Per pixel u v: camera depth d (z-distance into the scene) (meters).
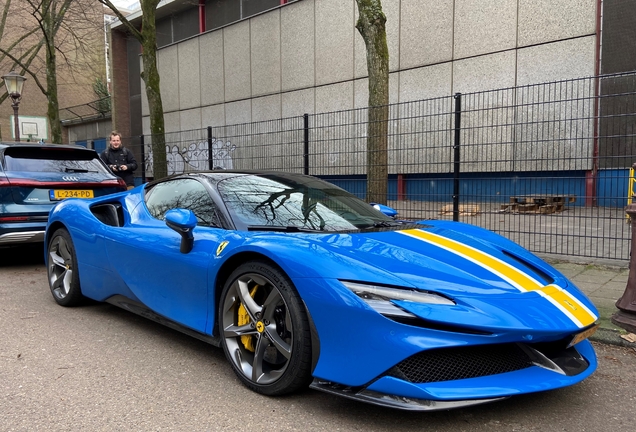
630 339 3.35
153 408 2.44
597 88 9.33
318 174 9.55
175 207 3.44
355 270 2.27
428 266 2.40
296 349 2.34
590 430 2.24
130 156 8.95
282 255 2.42
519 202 8.43
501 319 2.09
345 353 2.17
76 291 4.20
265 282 2.52
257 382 2.55
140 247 3.35
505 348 2.25
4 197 5.51
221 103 17.47
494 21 11.03
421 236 2.91
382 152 6.79
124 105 22.77
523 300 2.28
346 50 13.64
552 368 2.29
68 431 2.22
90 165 6.43
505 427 2.25
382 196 6.83
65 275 4.32
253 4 16.31
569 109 9.49
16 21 29.67
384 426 2.25
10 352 3.26
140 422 2.30
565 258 5.92
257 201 3.19
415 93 12.41
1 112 34.28
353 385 2.16
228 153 10.59
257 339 2.58
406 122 9.87
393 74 12.78
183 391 2.64
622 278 5.03
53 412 2.41
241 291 2.64
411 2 12.33
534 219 6.60
